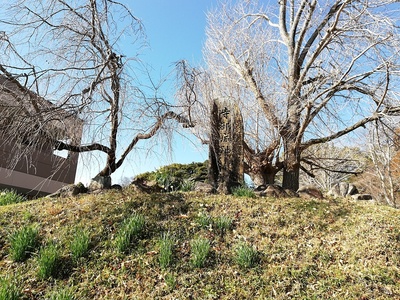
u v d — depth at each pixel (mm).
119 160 5707
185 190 5949
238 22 8703
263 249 3871
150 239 3992
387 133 6566
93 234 4035
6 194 5949
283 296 3053
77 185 5535
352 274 3322
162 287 3221
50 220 4430
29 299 3035
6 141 4438
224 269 3490
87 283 3283
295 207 5027
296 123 6648
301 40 7367
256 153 7590
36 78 4156
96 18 4965
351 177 14266
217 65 8453
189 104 5387
